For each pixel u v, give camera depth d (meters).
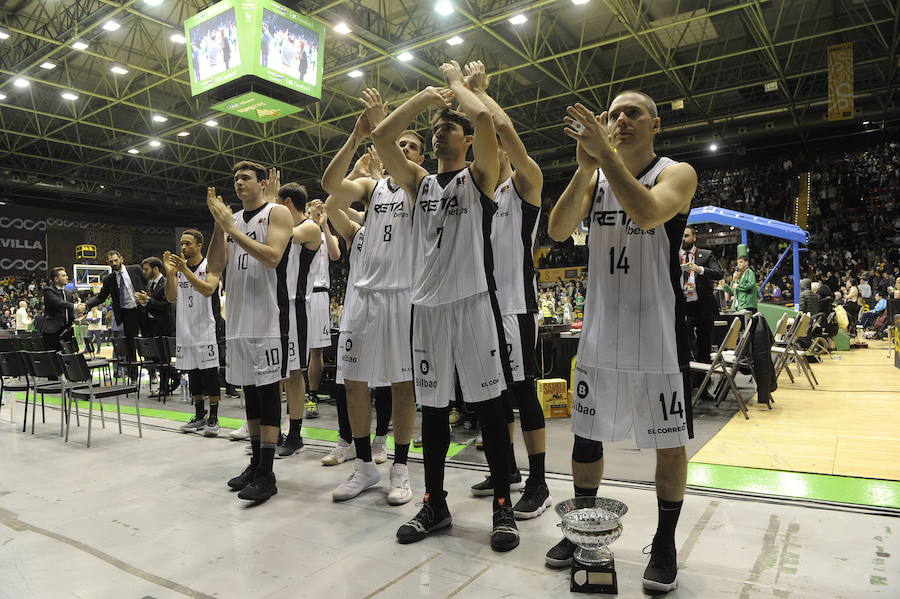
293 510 3.00
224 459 4.16
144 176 25.20
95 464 4.09
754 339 5.44
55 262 27.36
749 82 16.92
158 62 16.47
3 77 16.00
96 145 23.38
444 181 2.56
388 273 3.19
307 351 4.20
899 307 11.49
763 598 1.93
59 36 13.46
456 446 4.29
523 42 14.55
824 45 17.09
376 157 3.44
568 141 22.83
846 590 1.96
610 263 2.05
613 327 2.04
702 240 12.31
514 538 2.42
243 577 2.22
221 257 3.69
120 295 7.74
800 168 22.27
